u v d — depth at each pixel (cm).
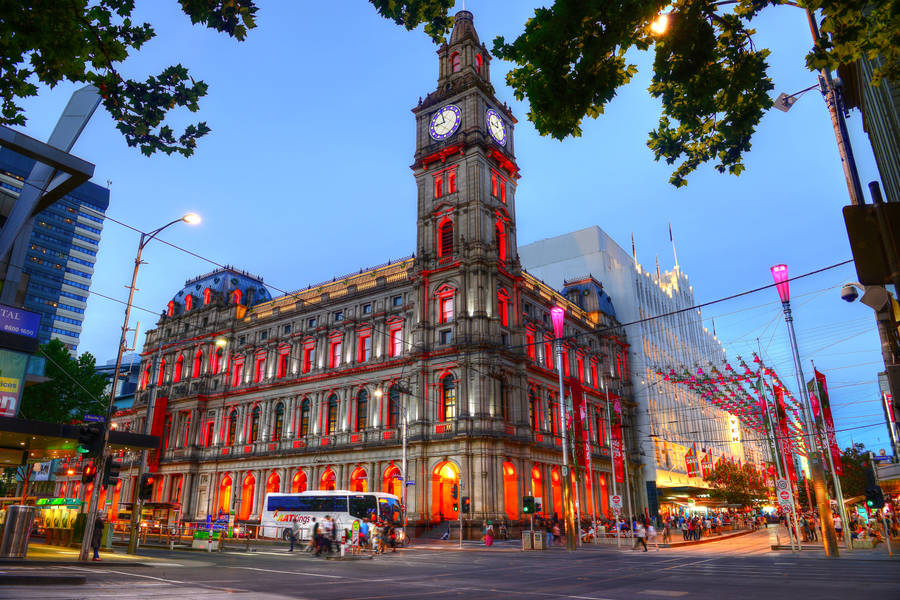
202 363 7906
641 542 4188
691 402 10244
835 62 788
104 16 826
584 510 6494
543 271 9838
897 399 473
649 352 9112
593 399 7319
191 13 819
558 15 684
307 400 6819
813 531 4928
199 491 7262
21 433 2772
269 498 5303
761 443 9919
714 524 6956
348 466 6091
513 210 6706
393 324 6369
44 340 14438
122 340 2830
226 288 8244
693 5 738
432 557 3497
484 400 5428
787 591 1688
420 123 6831
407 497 5488
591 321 8081
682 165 966
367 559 3288
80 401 6141
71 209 15662
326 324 6850
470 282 5884
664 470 8381
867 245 494
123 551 3281
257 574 2266
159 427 7825
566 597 1644
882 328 1324
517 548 4303
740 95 848
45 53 817
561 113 795
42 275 14738
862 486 7281
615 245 10262
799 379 3123
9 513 2289
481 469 5200
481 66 6869
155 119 897
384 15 898
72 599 1363
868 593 1595
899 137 1353
